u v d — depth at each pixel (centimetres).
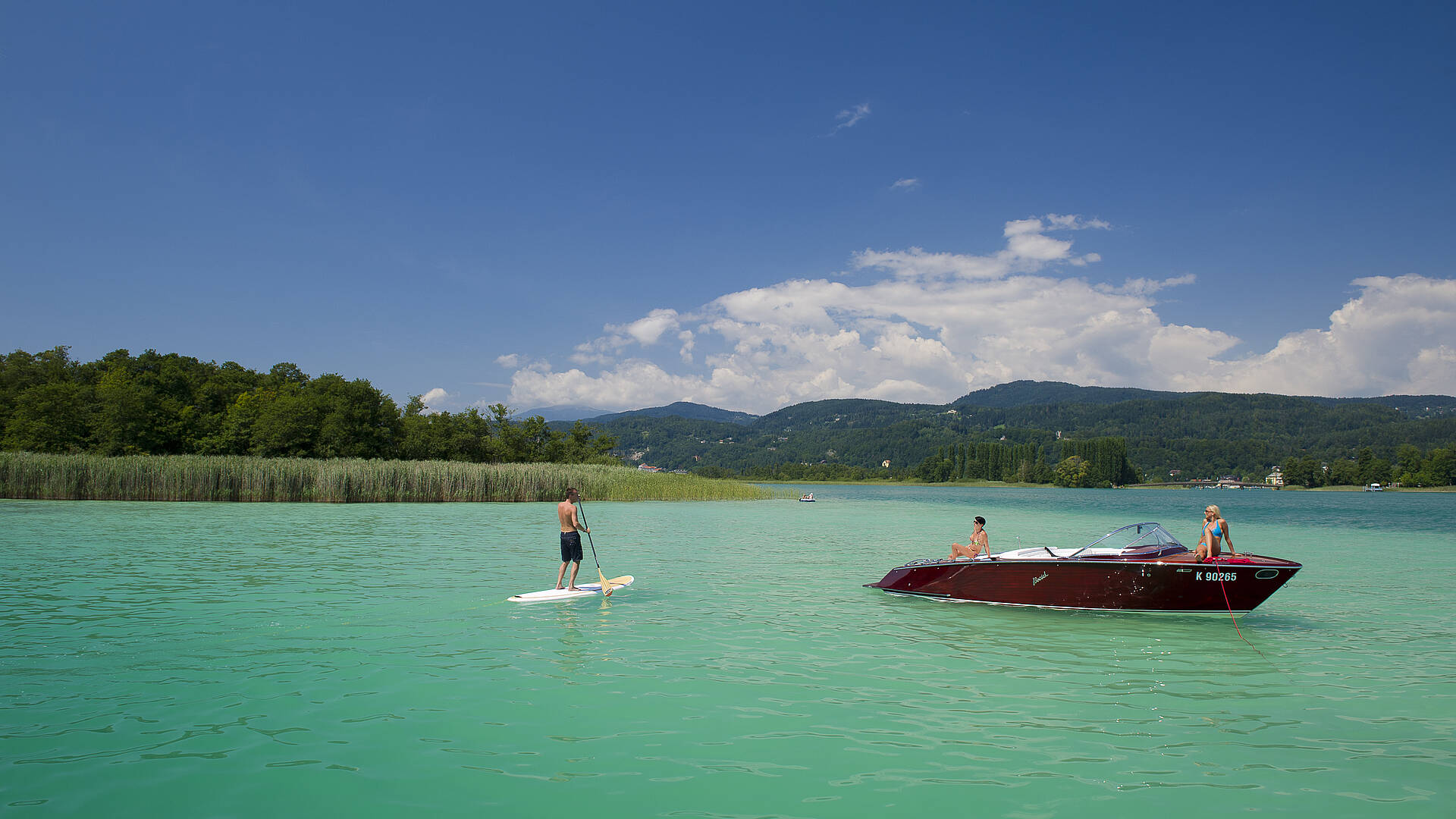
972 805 545
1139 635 1127
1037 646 1044
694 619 1182
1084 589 1281
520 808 527
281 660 900
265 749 626
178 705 732
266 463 4244
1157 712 767
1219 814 539
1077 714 757
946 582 1380
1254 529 3753
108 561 1692
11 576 1485
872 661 951
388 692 781
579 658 930
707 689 812
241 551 1912
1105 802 554
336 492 4175
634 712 733
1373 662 983
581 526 1393
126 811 512
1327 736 703
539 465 5397
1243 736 702
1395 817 540
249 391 6781
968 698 802
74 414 5391
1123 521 4341
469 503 4391
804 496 6475
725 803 540
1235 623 1229
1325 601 1462
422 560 1788
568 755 624
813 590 1484
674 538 2545
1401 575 1880
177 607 1203
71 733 657
